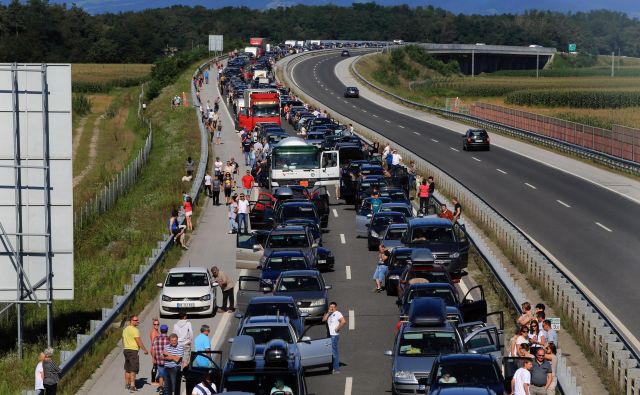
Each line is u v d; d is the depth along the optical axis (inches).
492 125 5290.4
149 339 1631.4
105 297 2032.5
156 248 2336.4
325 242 2509.8
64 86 1721.2
